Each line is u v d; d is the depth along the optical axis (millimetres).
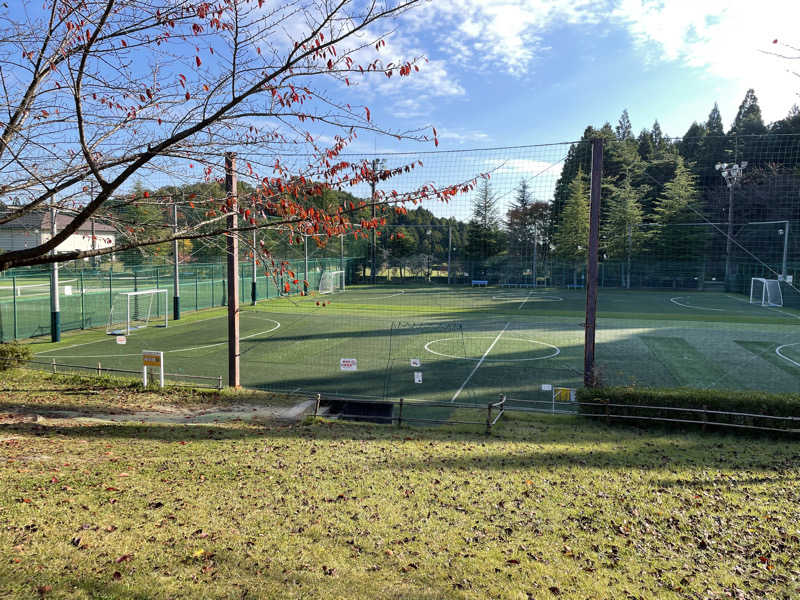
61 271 30391
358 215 7711
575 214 43000
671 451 8445
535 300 40688
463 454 8234
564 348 21062
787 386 15156
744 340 22844
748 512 6027
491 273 47531
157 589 4051
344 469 7328
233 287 13430
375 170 6250
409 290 45719
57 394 12117
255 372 16797
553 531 5531
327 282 45594
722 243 45906
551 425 10430
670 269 47375
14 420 9266
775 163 42062
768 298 37438
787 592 4438
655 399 10164
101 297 32406
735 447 8711
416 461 7801
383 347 21406
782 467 7609
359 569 4594
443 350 20688
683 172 48000
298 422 10438
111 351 20328
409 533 5391
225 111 5543
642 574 4707
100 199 5855
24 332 23828
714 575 4707
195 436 8938
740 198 44094
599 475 7242
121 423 9695
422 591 4266
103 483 6281
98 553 4547
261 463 7453
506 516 5879
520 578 4566
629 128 80750
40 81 6137
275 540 5074
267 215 7035
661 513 5980
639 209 50406
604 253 50594
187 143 6160
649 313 33406
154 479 6586
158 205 7488
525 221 41938
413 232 54219
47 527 4957
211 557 4652
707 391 10406
